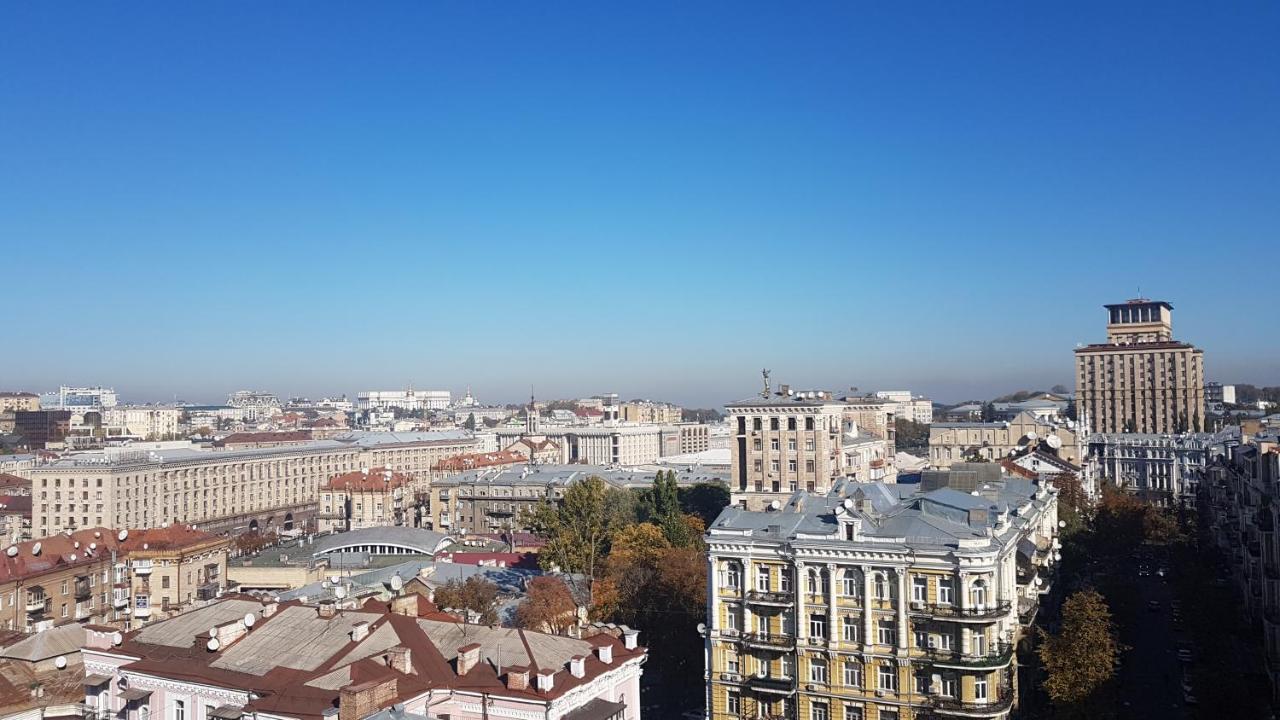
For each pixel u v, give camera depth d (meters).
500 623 127.44
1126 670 130.62
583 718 69.38
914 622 91.31
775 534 99.56
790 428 184.75
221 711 69.19
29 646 85.44
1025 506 120.19
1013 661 96.12
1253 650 127.38
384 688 65.56
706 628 102.06
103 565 163.62
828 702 94.38
